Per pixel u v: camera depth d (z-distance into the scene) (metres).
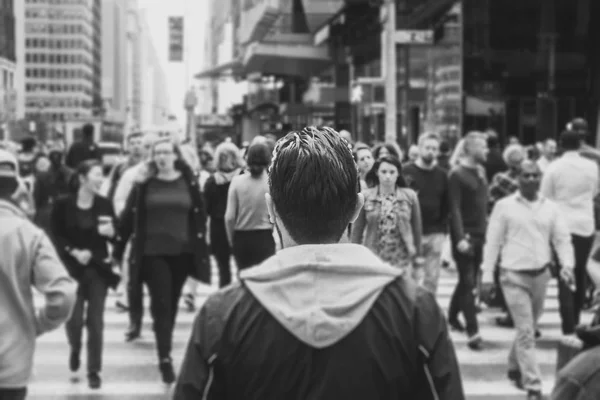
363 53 40.84
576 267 11.04
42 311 5.66
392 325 2.46
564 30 36.38
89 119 70.31
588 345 4.47
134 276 8.93
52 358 10.15
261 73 52.06
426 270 10.77
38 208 16.38
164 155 8.80
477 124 35.84
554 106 36.19
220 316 2.50
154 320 8.93
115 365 9.79
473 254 10.98
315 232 2.60
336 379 2.40
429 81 35.84
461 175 11.06
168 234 8.86
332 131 2.70
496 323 12.13
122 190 12.44
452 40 35.53
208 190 11.37
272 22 46.00
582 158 10.99
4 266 5.54
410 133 36.66
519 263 8.57
